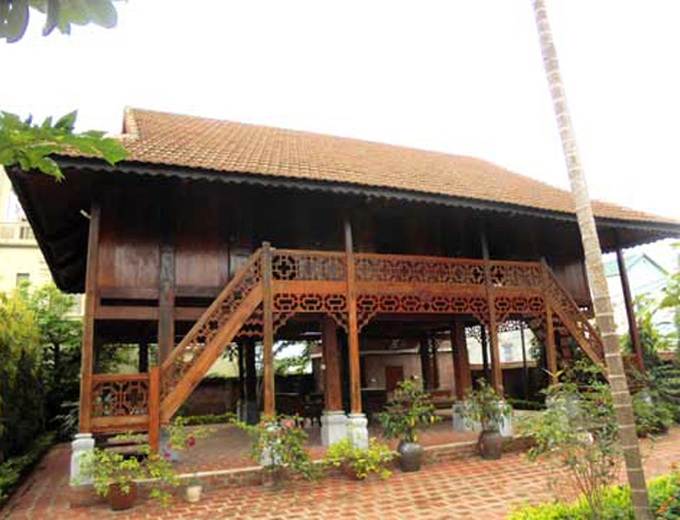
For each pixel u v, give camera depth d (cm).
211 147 964
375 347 2044
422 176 1105
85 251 1144
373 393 1388
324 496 702
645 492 408
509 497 657
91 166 711
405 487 735
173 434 754
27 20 194
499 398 948
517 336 2656
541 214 1035
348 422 888
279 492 729
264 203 988
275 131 1405
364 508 639
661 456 860
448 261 996
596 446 459
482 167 1547
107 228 852
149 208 884
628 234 1312
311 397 1355
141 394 749
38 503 729
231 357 1642
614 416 463
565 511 463
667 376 1200
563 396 500
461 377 1179
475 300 1009
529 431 506
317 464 791
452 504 639
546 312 1069
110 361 1709
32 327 1227
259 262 859
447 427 1205
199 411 1836
